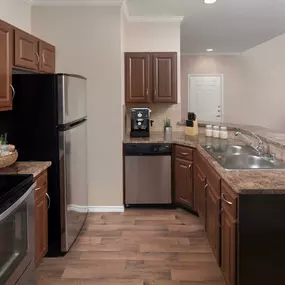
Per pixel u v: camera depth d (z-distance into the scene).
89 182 4.23
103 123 4.15
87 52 4.06
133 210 4.34
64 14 4.02
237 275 2.10
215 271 2.81
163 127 5.24
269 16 4.80
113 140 4.18
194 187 4.04
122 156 4.24
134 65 4.68
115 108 4.13
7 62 2.61
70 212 3.18
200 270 2.82
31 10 4.02
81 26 4.04
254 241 2.06
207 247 3.26
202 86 8.67
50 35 4.04
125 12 4.50
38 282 2.65
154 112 5.25
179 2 4.10
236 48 7.93
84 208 3.72
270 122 8.70
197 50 8.20
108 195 4.25
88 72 4.08
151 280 2.67
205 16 4.78
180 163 4.24
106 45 4.05
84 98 3.71
